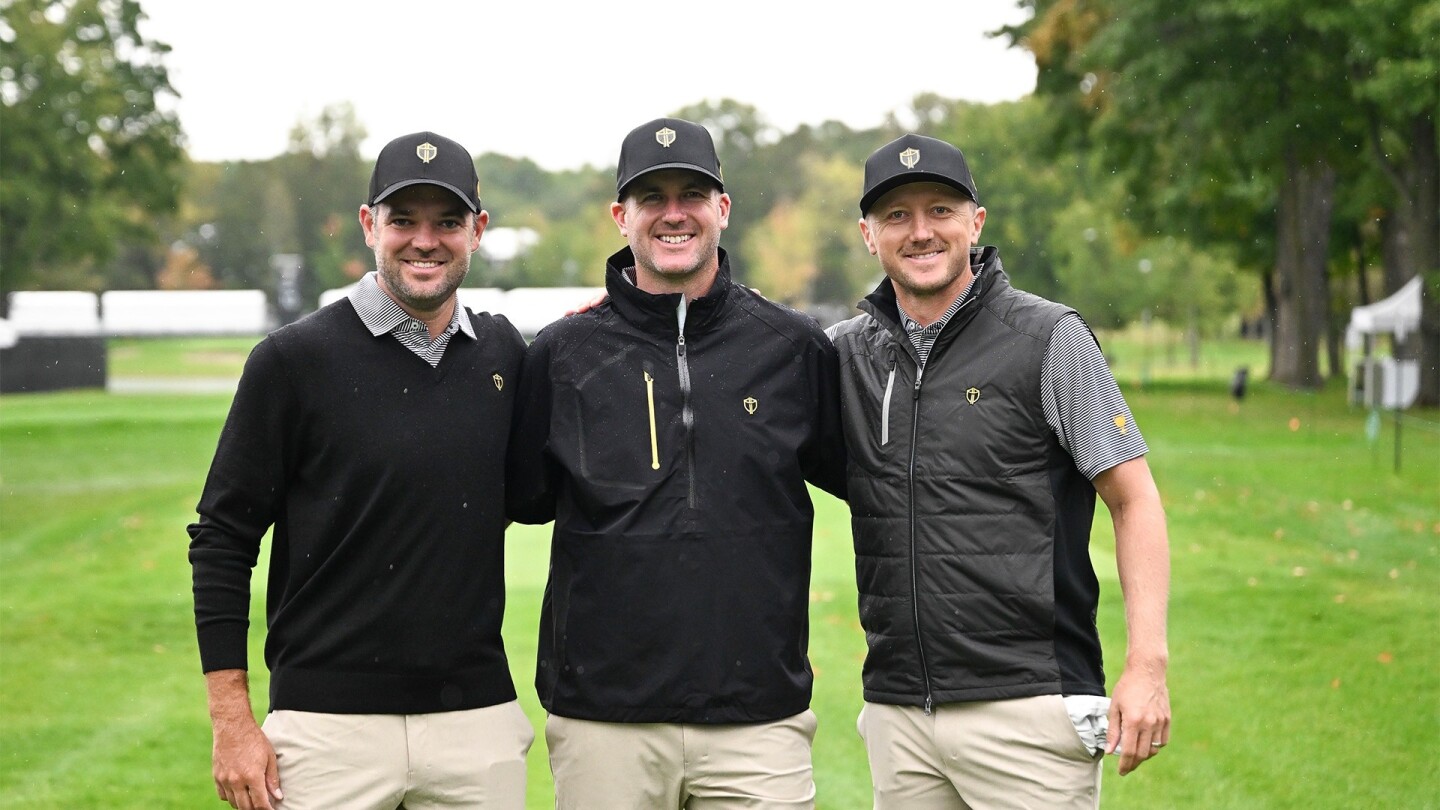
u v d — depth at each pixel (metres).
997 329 3.55
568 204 104.31
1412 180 23.20
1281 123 23.06
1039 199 58.88
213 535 3.53
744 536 3.51
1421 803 5.36
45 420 24.66
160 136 36.12
